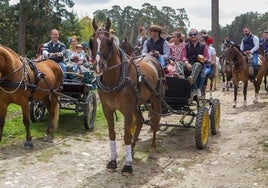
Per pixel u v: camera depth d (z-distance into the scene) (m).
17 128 9.80
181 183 6.60
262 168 7.27
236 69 13.32
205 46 9.69
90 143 8.95
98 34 6.47
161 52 9.13
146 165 7.46
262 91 17.64
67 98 10.02
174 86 8.65
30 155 7.86
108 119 7.11
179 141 9.23
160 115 8.18
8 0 40.41
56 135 9.53
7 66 7.84
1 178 6.59
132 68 7.08
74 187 6.30
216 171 7.18
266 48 15.88
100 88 6.83
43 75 8.57
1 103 8.17
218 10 23.14
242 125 10.77
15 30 39.25
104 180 6.64
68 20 39.81
